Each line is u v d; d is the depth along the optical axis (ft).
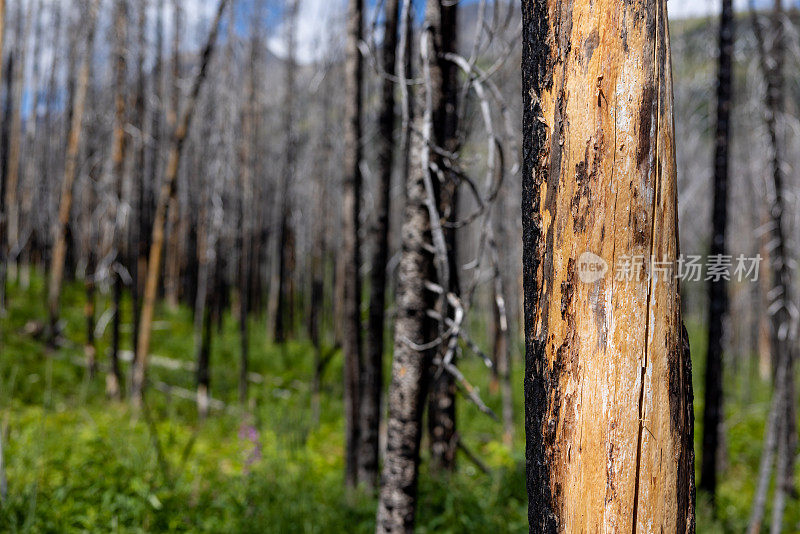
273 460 17.29
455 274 8.64
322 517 14.03
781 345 17.24
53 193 54.19
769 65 19.65
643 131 3.90
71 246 52.29
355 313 17.16
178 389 31.76
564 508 4.06
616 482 3.87
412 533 8.39
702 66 24.36
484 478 16.29
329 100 33.27
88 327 31.53
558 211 4.13
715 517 20.31
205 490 14.93
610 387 3.90
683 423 4.06
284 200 44.09
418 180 8.09
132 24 31.86
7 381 26.71
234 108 34.94
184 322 48.75
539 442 4.28
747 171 30.19
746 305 47.70
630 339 3.89
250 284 57.52
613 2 3.94
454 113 9.53
